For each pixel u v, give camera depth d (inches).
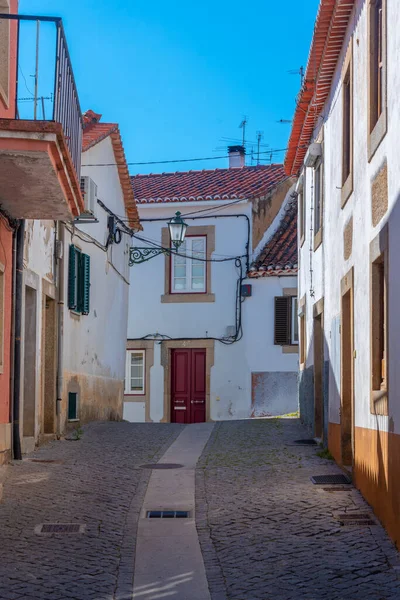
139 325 988.6
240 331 951.0
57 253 557.0
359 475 376.2
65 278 582.6
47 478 405.7
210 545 297.6
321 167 538.6
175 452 521.0
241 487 396.5
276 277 941.2
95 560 274.8
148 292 988.6
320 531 308.5
